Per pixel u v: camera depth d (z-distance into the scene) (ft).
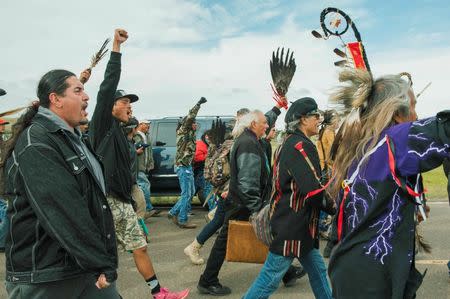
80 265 6.77
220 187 16.62
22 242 6.99
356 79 6.56
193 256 17.63
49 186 6.70
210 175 16.66
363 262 5.98
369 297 5.90
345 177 6.48
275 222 10.48
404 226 5.92
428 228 22.76
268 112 17.61
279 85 15.99
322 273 10.72
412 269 6.02
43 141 6.98
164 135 29.68
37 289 7.03
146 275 12.71
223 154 16.38
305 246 10.27
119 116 12.62
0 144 18.11
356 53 7.51
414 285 5.93
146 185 25.99
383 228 5.94
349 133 6.53
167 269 17.34
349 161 6.43
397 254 5.87
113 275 7.00
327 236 20.89
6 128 19.62
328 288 10.74
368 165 6.12
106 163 12.07
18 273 7.01
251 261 13.17
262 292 10.60
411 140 5.73
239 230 13.14
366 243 6.01
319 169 10.05
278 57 15.83
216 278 14.44
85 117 7.91
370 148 6.14
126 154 12.52
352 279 6.04
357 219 6.15
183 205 24.63
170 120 30.04
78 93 7.61
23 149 6.90
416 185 5.99
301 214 10.21
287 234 10.24
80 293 7.41
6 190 7.20
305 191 9.74
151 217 28.37
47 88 7.46
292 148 10.13
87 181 7.36
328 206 10.28
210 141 22.66
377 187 5.99
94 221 7.45
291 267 14.79
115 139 12.35
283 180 10.29
